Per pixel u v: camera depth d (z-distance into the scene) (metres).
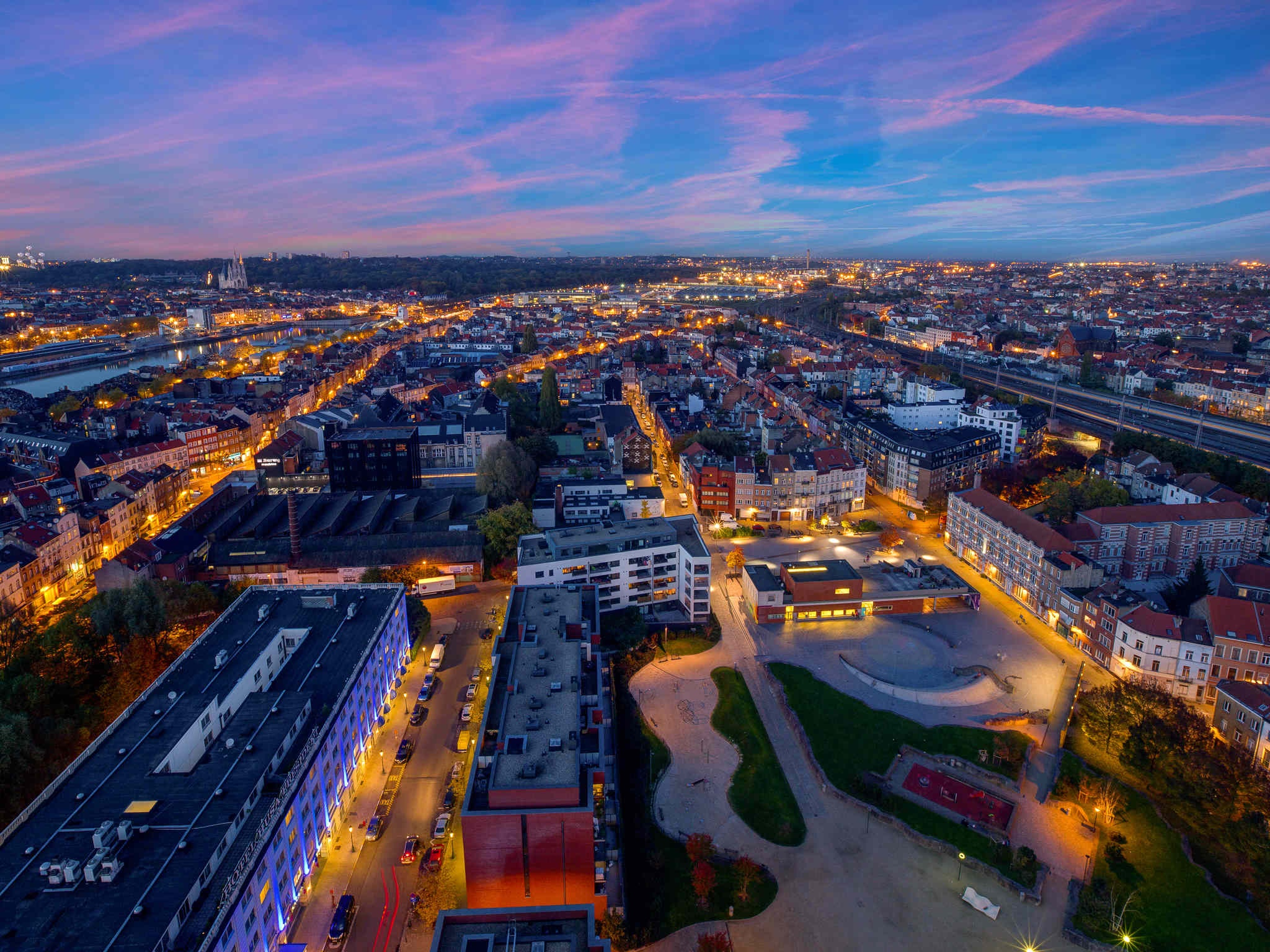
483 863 99.06
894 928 106.62
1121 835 122.44
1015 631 187.38
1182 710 134.75
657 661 173.75
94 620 157.12
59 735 126.19
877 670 168.88
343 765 126.00
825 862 118.19
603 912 104.56
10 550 198.12
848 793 132.00
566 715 114.12
